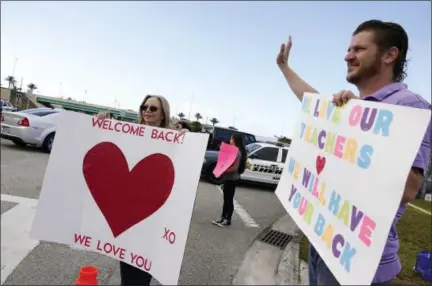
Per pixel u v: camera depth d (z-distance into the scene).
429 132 1.34
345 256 1.34
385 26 1.55
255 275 3.73
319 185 1.62
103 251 2.31
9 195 5.49
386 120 1.30
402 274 4.34
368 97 1.56
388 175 1.24
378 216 1.23
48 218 2.38
